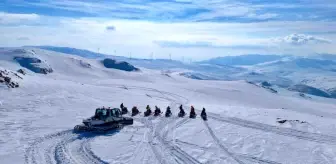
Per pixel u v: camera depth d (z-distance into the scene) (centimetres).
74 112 3856
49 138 2623
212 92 12212
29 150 2259
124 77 17350
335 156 2238
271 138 2730
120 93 6731
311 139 2708
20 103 4069
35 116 3478
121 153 2241
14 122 3131
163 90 10400
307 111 10931
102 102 5025
